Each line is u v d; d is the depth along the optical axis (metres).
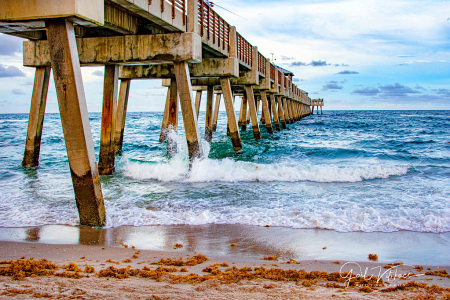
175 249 5.44
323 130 37.22
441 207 7.77
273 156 16.97
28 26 6.52
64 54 6.02
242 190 9.81
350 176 11.54
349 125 46.91
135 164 12.85
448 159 15.39
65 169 13.32
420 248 5.59
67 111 6.16
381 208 7.76
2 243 5.62
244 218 7.14
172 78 16.50
